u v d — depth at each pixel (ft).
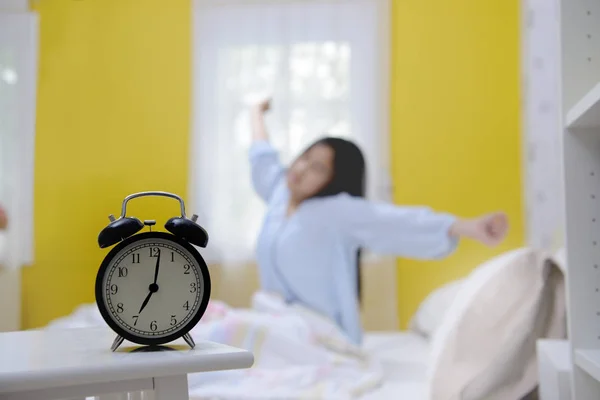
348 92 8.48
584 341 3.28
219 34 8.41
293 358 6.28
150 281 2.31
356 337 7.88
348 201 8.28
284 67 8.41
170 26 8.37
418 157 8.91
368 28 8.55
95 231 8.03
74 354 2.19
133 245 2.31
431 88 8.95
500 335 5.09
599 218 3.32
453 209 8.93
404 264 8.70
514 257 5.53
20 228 7.92
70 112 8.11
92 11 8.23
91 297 7.97
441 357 5.23
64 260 7.96
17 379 1.89
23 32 8.07
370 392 5.75
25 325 7.85
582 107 3.00
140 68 8.29
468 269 8.74
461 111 8.98
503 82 9.00
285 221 8.21
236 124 8.36
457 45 8.99
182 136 8.30
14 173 7.94
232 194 8.28
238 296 8.16
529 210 8.80
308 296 8.05
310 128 8.41
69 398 2.10
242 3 8.43
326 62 8.47
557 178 8.46
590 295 3.30
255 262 8.20
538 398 4.89
